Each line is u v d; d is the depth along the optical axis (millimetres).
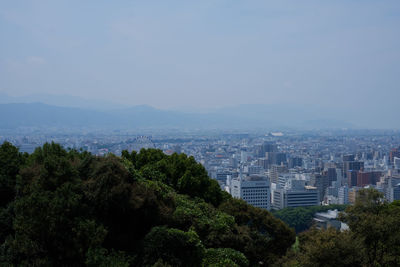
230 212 36312
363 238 25156
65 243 21766
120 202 24828
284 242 35375
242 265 27031
